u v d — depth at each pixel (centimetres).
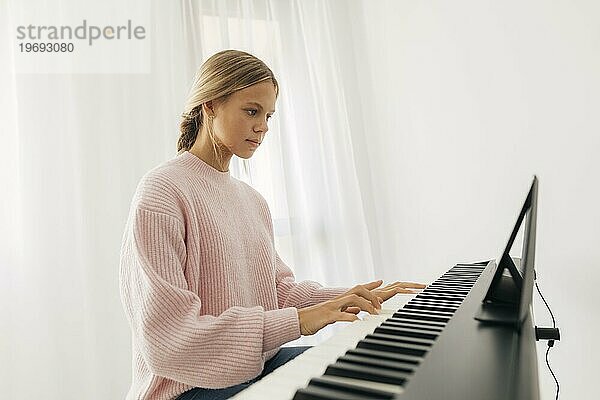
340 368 45
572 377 152
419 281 207
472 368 45
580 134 149
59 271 176
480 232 181
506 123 171
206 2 207
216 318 90
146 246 95
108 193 184
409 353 52
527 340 55
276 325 88
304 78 219
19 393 168
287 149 212
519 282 72
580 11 148
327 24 225
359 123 228
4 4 179
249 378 87
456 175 189
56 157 179
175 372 88
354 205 218
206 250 106
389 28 215
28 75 179
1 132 175
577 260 151
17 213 175
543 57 158
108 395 177
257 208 131
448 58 190
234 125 110
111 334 179
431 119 199
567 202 153
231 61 110
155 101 195
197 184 110
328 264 212
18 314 171
